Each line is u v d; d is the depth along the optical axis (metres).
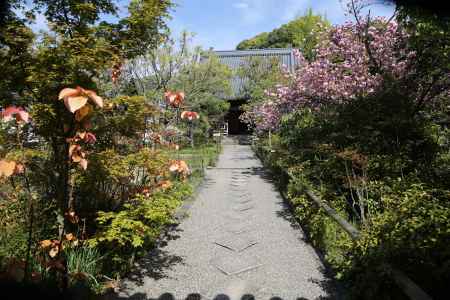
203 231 4.71
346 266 2.89
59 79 2.19
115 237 2.73
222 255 3.86
